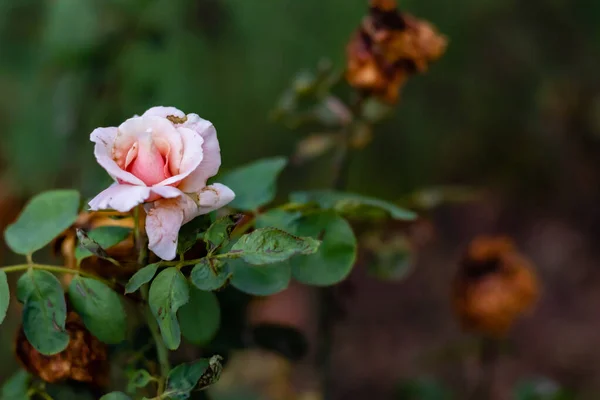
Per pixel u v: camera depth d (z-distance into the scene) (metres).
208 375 0.74
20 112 1.38
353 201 0.80
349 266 0.77
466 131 1.69
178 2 1.27
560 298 2.06
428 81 1.58
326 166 1.48
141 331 0.81
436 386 1.13
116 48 1.25
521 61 1.67
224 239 0.72
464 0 1.51
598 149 2.27
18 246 0.77
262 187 0.82
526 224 2.21
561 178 2.18
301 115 0.97
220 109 1.35
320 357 0.98
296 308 1.85
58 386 0.80
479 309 1.00
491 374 1.13
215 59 1.33
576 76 1.92
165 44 1.28
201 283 0.72
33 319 0.74
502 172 1.93
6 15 1.37
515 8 1.64
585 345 1.88
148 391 0.81
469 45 1.56
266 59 1.37
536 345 1.89
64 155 1.31
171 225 0.71
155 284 0.72
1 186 1.33
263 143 1.43
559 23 1.72
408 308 1.97
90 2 1.22
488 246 1.00
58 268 0.75
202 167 0.72
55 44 1.23
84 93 1.27
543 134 2.01
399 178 1.61
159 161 0.71
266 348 0.87
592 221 2.24
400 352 1.84
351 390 1.75
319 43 1.37
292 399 1.29
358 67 0.92
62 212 0.79
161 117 0.71
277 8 1.36
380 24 0.90
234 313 0.84
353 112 0.96
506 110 1.70
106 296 0.75
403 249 0.99
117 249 0.76
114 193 0.69
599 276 2.11
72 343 0.77
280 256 0.71
